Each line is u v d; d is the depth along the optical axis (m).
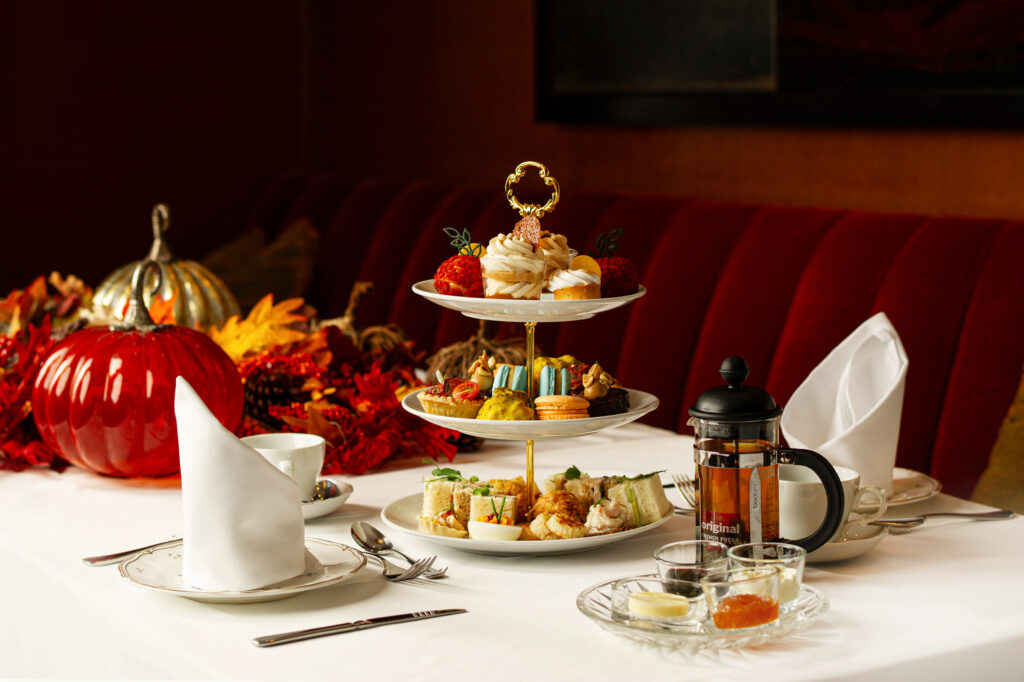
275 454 1.26
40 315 1.92
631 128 3.04
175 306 1.94
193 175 4.14
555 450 1.61
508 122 3.46
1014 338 1.90
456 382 1.18
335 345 1.72
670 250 2.51
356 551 1.09
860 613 0.96
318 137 4.35
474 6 3.54
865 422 1.28
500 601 1.00
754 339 2.29
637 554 1.13
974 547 1.15
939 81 2.29
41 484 1.46
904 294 2.06
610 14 3.02
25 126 3.84
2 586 1.20
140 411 1.42
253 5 4.20
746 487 1.00
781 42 2.59
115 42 3.95
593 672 0.84
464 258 1.15
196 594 0.97
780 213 2.37
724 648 0.87
